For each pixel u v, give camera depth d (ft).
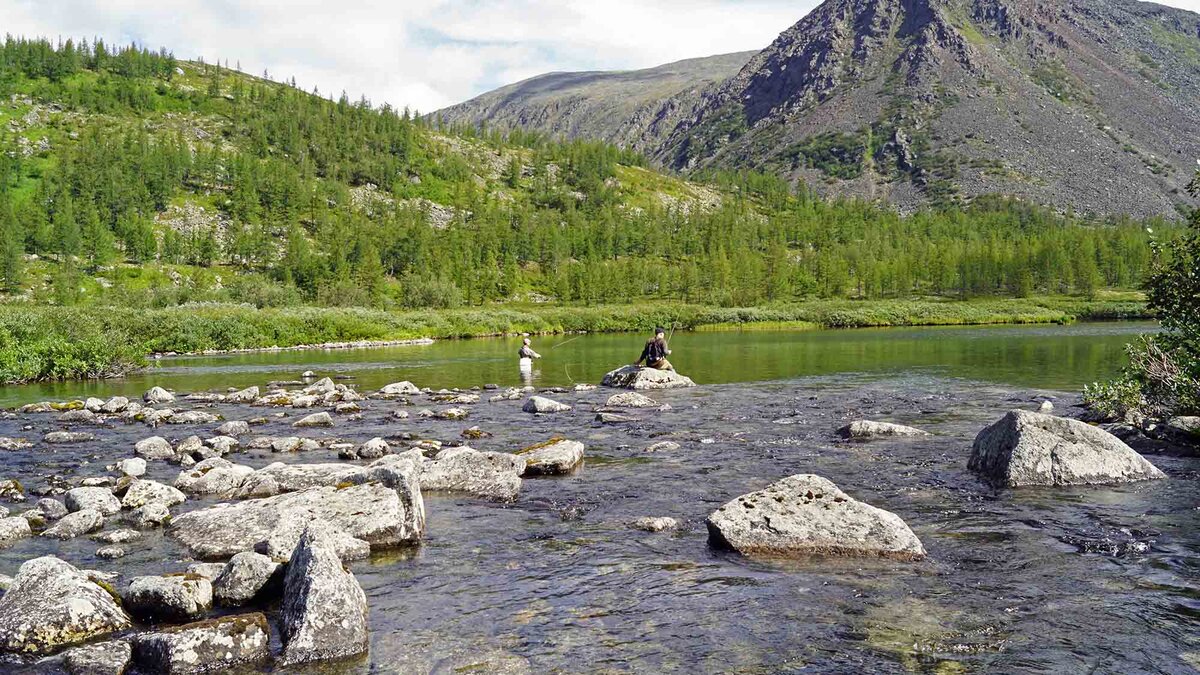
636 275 476.13
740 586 26.68
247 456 51.16
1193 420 50.52
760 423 64.44
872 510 31.19
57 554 30.60
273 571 26.17
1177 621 23.00
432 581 27.68
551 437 58.39
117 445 56.54
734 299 419.74
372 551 31.30
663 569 28.58
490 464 43.52
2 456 52.19
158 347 176.86
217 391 95.50
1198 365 54.29
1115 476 40.98
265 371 127.54
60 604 22.91
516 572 28.55
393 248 480.23
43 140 568.00
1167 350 58.23
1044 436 42.37
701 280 470.80
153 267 422.82
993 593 25.58
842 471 44.88
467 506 38.32
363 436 59.57
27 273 382.83
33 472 47.06
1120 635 22.09
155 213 502.79
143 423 67.51
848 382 98.99
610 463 48.39
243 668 20.88
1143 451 48.32
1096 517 34.47
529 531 33.86
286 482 40.63
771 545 30.25
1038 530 32.68
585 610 24.76
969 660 20.67
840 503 31.65
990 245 543.39
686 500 38.86
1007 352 150.10
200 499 39.78
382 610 24.95
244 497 39.63
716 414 70.28
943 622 23.25
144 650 21.35
